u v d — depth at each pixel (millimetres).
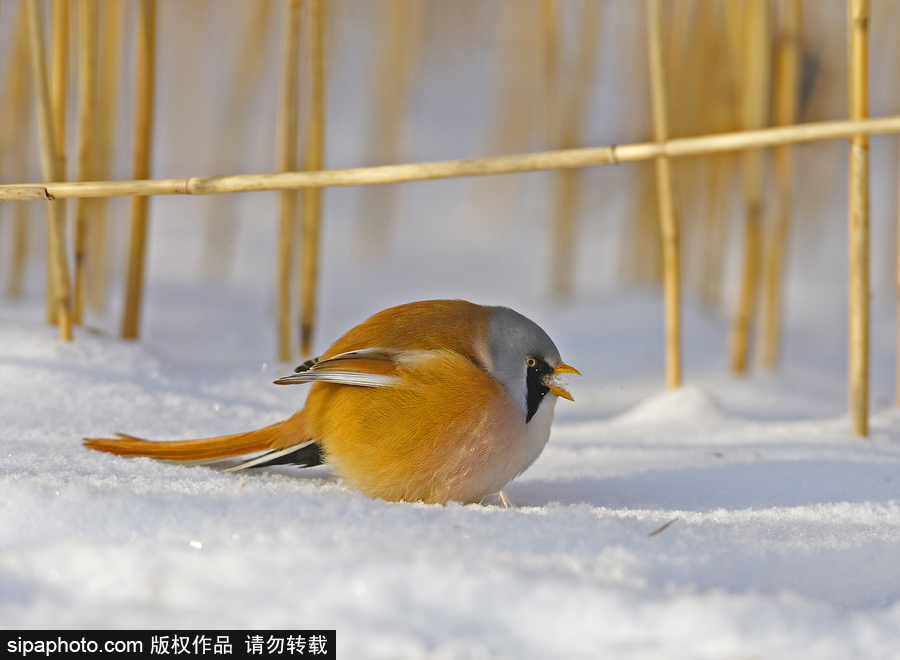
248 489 5449
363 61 28984
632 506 6191
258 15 21359
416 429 5828
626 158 6898
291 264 10852
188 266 19297
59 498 4625
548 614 3562
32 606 3438
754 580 4375
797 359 15164
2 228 18766
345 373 5832
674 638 3500
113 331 12555
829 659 3410
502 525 4797
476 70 31781
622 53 26812
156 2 9578
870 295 8602
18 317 12844
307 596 3557
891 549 4973
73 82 15945
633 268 19203
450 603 3580
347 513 4852
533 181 28531
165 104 24453
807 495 6609
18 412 7215
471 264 21375
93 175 9844
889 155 24219
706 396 10242
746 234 12844
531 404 6148
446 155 26781
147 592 3570
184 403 8250
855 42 8195
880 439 8562
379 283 19266
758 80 12859
